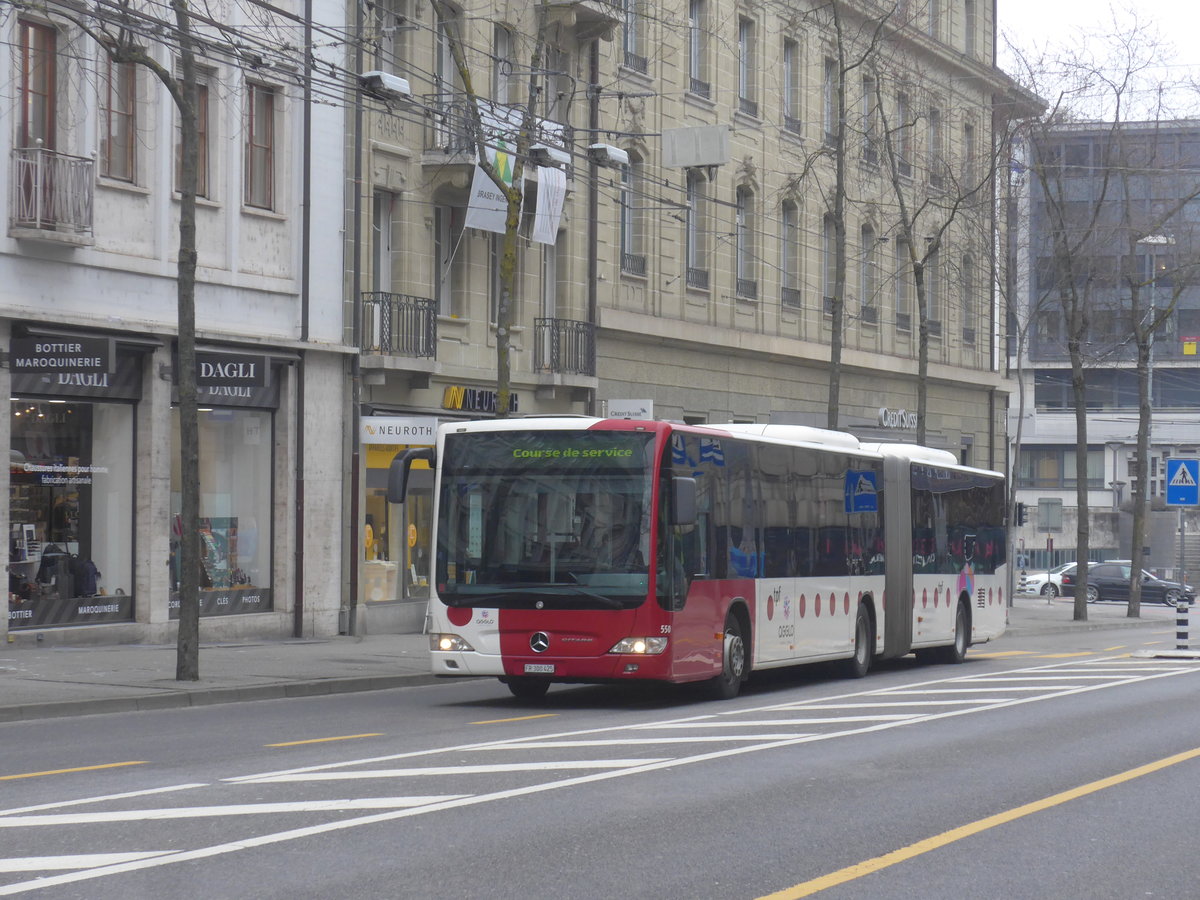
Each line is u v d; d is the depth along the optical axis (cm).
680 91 3816
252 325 2692
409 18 2994
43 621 2341
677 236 3844
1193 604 6512
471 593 1797
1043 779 1228
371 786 1116
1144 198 4934
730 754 1337
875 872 862
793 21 4144
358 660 2362
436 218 3148
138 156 2469
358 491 2902
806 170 3869
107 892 773
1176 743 1480
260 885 792
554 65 3391
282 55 2345
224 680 1981
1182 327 9675
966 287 4972
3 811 997
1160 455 9619
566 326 3416
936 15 4919
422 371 2978
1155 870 891
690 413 3928
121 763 1244
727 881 827
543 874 833
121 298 2430
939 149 4772
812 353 4441
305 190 2791
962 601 2888
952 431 5503
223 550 2694
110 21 1911
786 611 2119
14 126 2261
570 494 1794
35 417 2347
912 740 1474
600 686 2164
